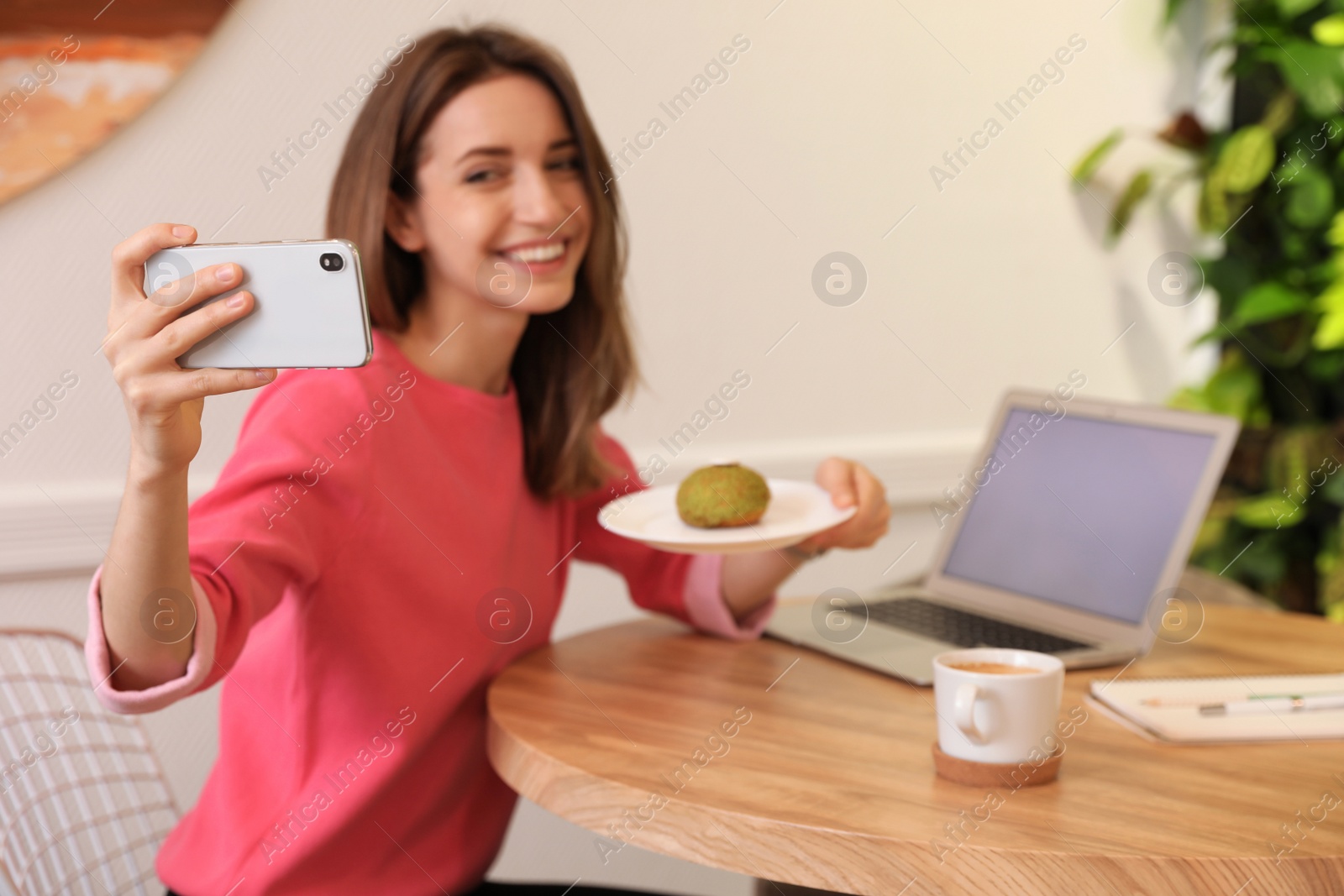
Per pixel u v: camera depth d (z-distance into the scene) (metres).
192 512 0.85
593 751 0.83
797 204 1.94
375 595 0.97
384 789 0.97
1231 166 2.05
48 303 1.46
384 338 1.05
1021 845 0.65
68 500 1.48
